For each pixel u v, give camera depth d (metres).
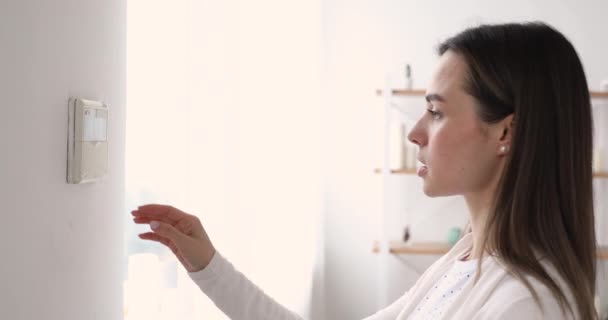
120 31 1.00
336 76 3.32
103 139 0.87
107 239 0.95
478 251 0.86
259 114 2.22
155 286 1.64
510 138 0.80
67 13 0.74
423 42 3.29
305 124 2.82
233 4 1.95
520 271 0.74
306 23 2.84
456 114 0.83
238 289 1.03
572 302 0.74
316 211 3.00
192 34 1.74
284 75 2.55
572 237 0.78
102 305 0.93
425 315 0.94
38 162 0.66
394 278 3.35
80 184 0.81
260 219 2.22
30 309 0.65
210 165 1.82
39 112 0.66
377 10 3.30
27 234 0.64
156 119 1.68
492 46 0.81
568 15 3.25
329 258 3.36
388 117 3.02
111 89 0.94
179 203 1.69
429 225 3.31
